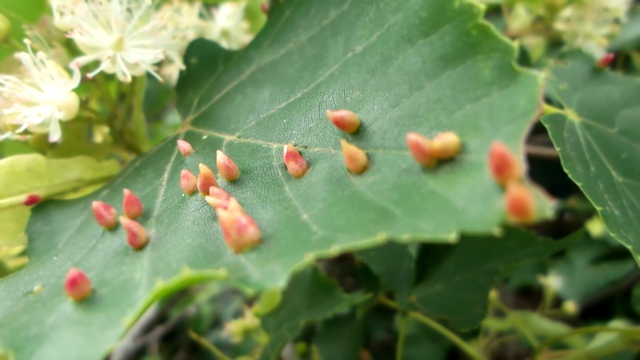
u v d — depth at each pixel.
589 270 0.21
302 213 0.09
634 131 0.13
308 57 0.11
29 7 0.14
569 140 0.12
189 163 0.12
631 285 0.21
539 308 0.22
